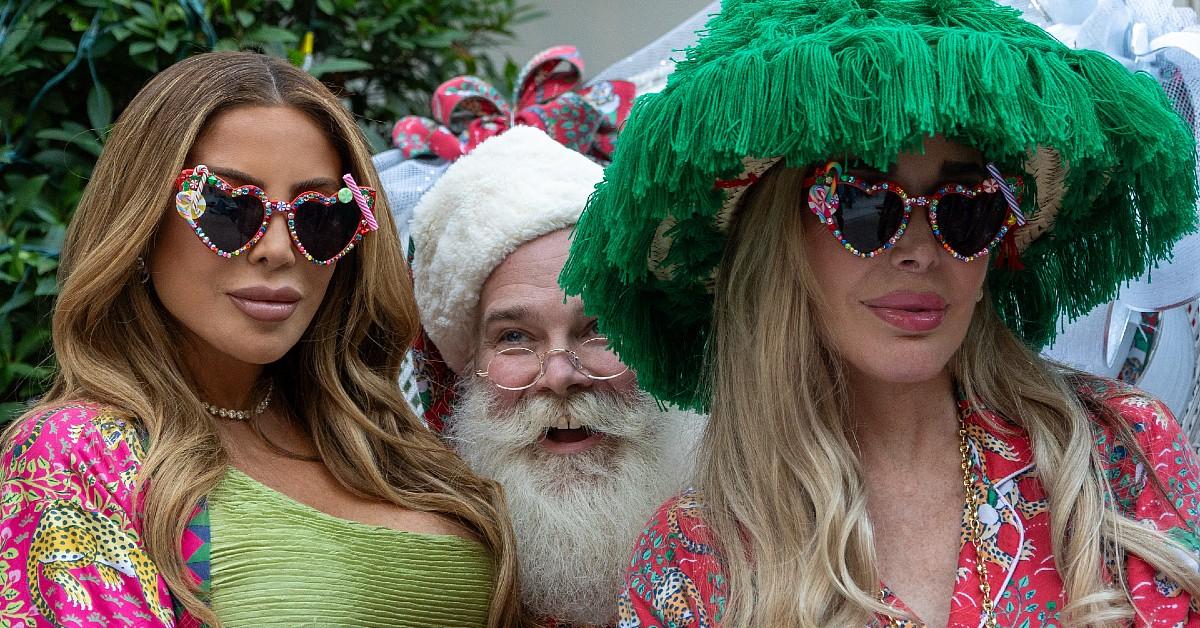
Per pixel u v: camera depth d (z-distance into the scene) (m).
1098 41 2.06
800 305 1.57
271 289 1.68
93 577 1.50
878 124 1.33
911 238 1.48
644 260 1.65
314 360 1.90
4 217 2.39
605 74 2.70
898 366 1.50
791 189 1.55
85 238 1.70
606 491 2.11
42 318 2.12
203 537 1.62
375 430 1.91
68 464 1.56
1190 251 1.93
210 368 1.79
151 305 1.72
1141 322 2.13
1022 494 1.52
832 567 1.48
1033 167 1.55
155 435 1.63
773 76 1.37
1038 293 1.75
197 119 1.66
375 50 2.86
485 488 1.99
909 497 1.57
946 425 1.60
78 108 2.56
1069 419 1.54
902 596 1.50
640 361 1.79
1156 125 1.40
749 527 1.55
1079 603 1.39
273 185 1.68
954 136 1.46
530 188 2.10
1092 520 1.44
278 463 1.84
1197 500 1.49
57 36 2.48
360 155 1.78
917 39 1.35
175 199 1.65
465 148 2.55
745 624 1.50
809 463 1.55
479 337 2.21
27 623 1.49
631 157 1.50
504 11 3.04
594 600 2.11
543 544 2.09
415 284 2.29
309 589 1.67
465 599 1.88
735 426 1.63
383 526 1.81
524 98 2.67
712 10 2.61
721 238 1.70
